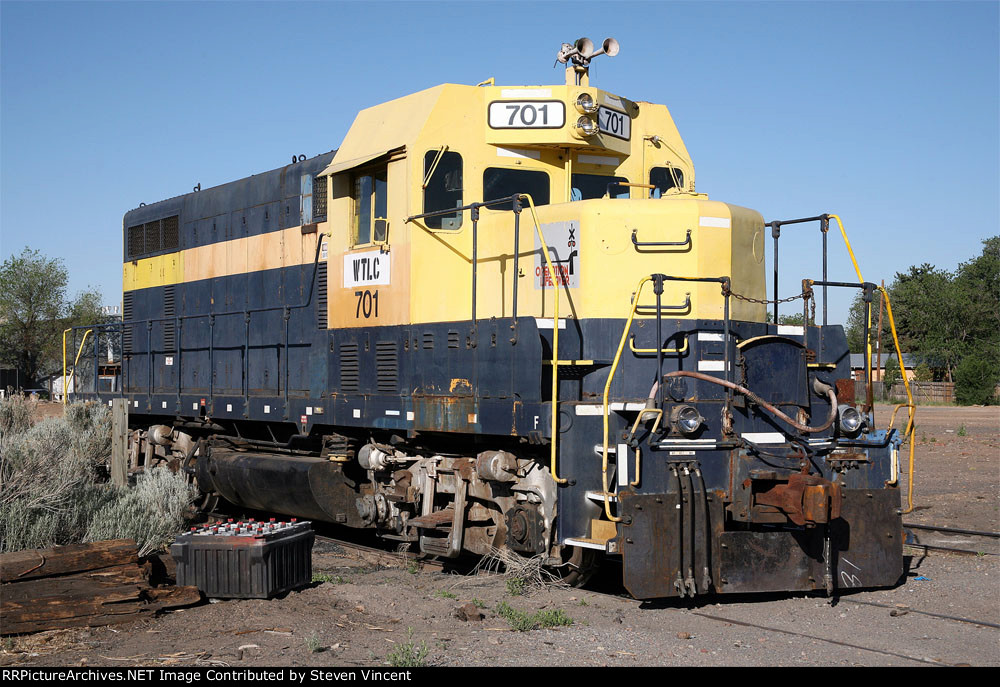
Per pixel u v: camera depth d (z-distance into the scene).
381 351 10.52
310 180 12.45
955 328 72.44
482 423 8.97
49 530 8.87
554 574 9.16
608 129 9.98
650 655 6.49
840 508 7.95
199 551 8.13
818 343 9.23
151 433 16.12
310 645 6.61
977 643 6.89
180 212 16.02
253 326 13.61
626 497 7.76
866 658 6.44
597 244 8.94
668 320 8.77
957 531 11.94
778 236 9.65
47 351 63.00
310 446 12.53
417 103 10.20
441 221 10.00
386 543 12.31
